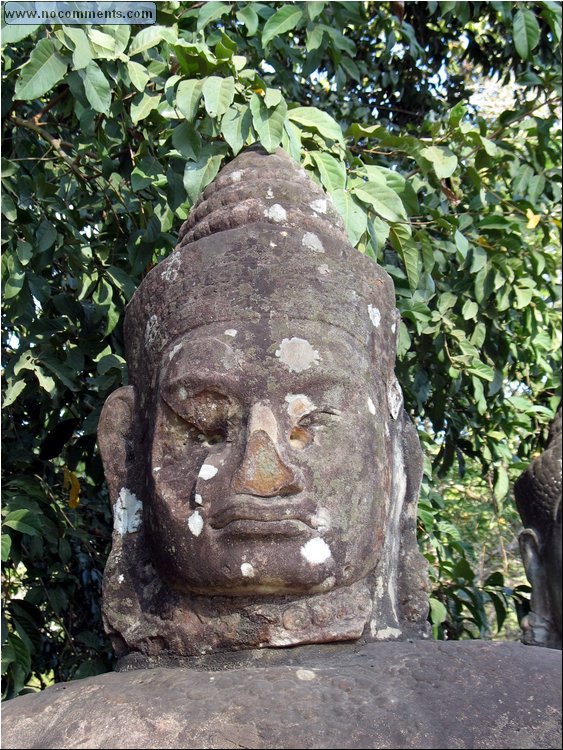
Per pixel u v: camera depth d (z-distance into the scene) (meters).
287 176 2.69
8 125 3.71
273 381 2.27
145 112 3.10
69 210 3.54
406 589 2.50
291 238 2.44
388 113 5.36
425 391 4.04
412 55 4.55
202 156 3.04
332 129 3.12
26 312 3.53
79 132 4.09
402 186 3.39
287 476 2.17
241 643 2.21
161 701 1.97
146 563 2.46
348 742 1.80
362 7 3.85
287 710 1.88
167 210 3.47
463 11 4.10
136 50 3.11
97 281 3.59
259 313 2.33
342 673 2.02
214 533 2.19
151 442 2.40
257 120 2.79
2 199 3.26
